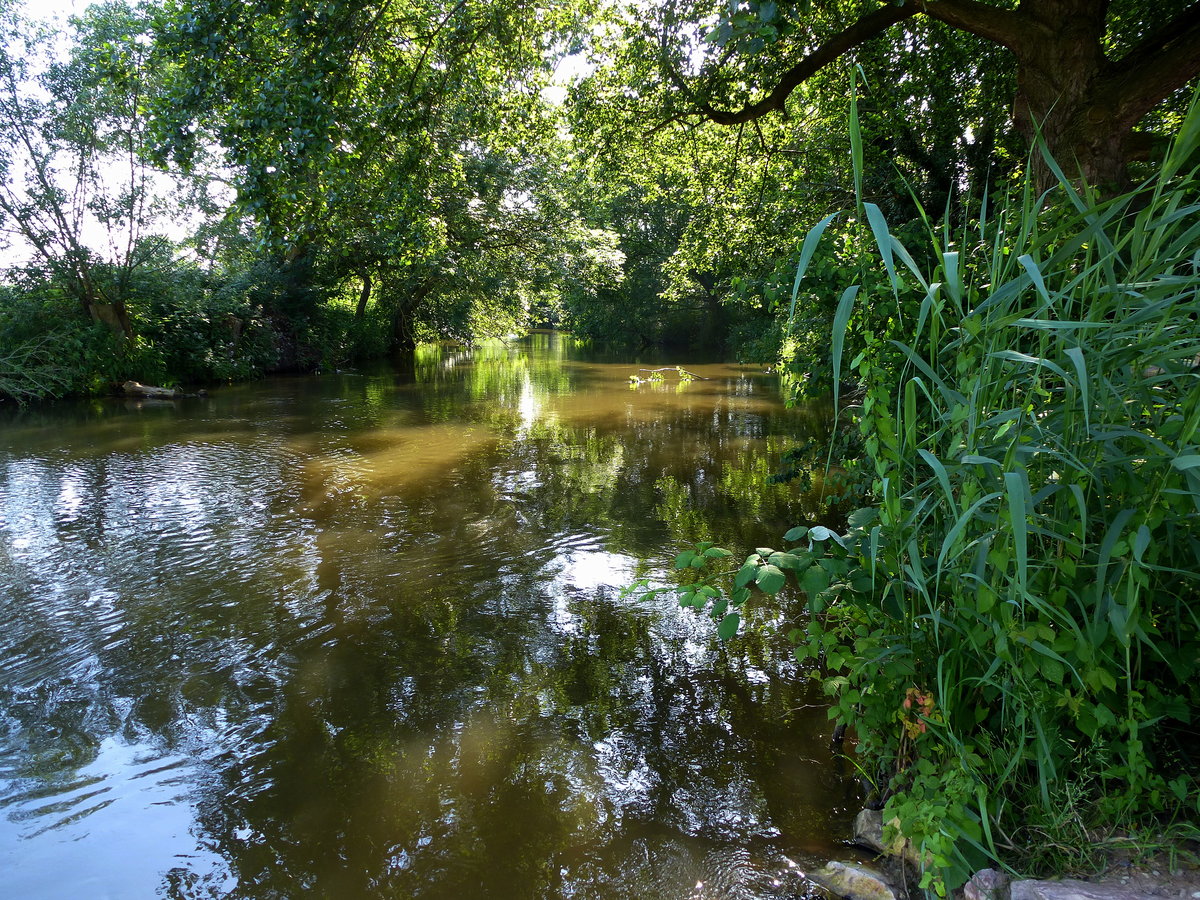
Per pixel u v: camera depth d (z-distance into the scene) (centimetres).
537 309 4328
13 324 1780
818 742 358
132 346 1933
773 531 694
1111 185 528
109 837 304
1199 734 248
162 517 757
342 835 304
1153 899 196
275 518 752
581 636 485
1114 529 211
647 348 3728
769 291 447
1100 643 213
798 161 1232
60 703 411
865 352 267
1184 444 206
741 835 295
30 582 586
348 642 481
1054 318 269
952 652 239
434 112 937
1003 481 220
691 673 432
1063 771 236
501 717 391
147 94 1631
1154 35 615
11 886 278
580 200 2464
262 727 385
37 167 1770
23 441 1202
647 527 715
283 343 2459
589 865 282
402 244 984
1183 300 248
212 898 272
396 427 1315
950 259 224
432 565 618
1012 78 1034
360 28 763
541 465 997
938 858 216
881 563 248
